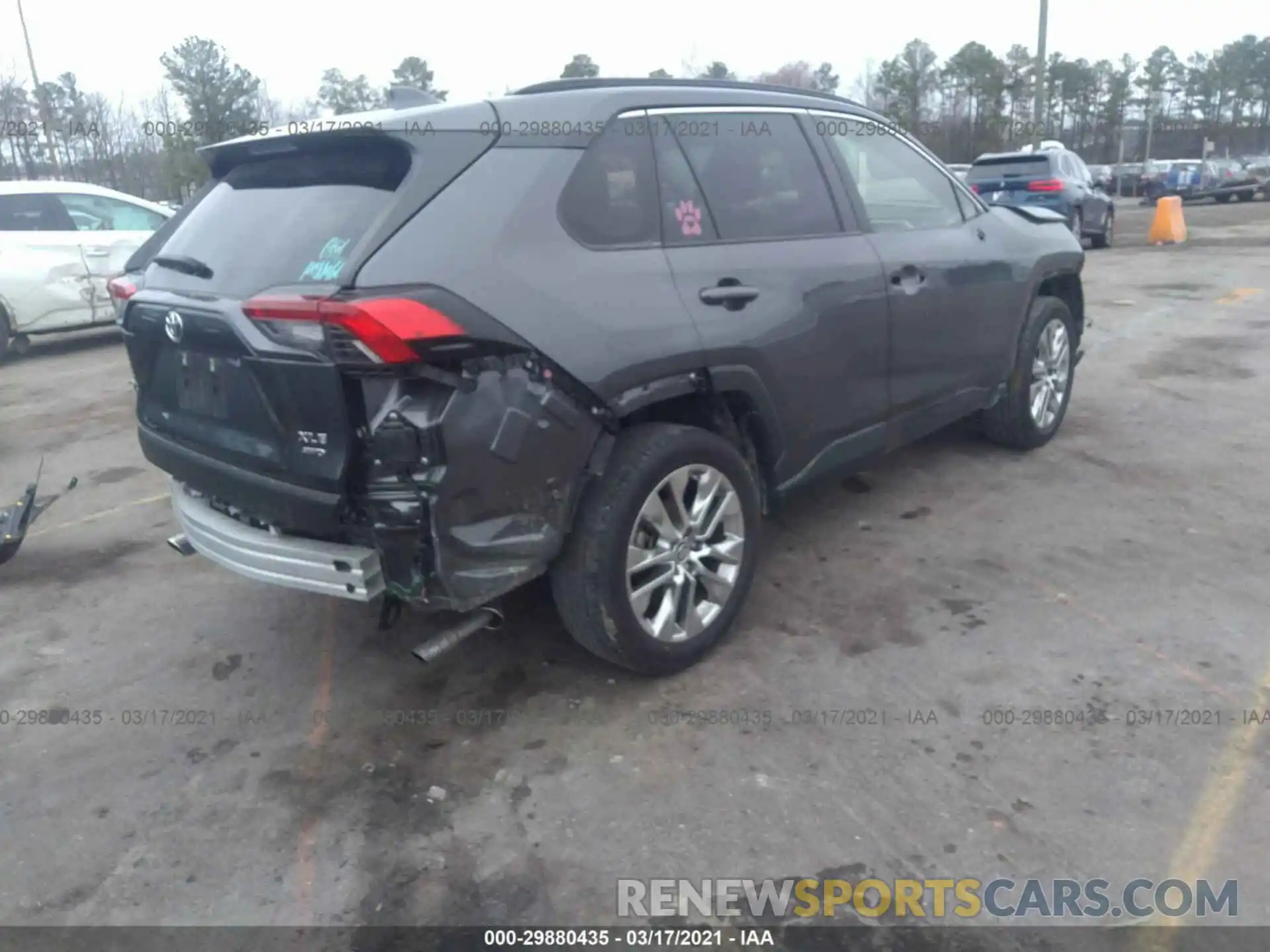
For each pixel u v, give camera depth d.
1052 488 5.00
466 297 2.75
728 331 3.40
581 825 2.77
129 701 3.53
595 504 3.13
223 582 4.47
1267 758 2.87
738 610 3.63
